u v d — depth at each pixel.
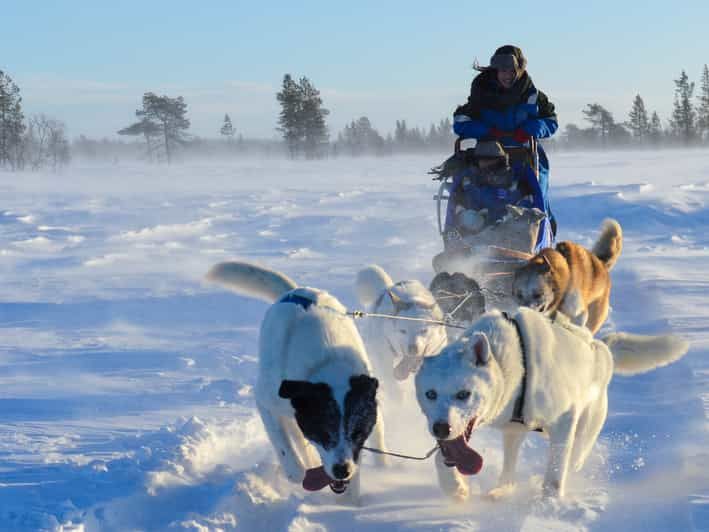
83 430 5.31
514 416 4.23
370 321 6.33
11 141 68.56
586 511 4.03
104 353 7.67
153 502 4.10
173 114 89.81
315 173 50.84
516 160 6.95
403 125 121.88
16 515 3.79
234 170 59.47
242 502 4.15
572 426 4.30
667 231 17.47
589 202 19.78
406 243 15.88
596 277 6.90
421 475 4.87
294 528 3.89
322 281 11.52
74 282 12.26
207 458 4.84
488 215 6.82
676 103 95.00
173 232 19.08
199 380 6.67
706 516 3.84
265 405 4.64
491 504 4.32
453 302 6.00
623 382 6.59
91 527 3.80
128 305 10.24
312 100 82.75
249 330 8.74
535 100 6.99
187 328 8.91
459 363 3.95
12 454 4.76
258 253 15.12
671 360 5.09
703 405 5.68
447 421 3.89
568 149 105.56
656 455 4.86
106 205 27.11
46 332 8.77
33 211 24.55
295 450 4.58
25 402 6.00
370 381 4.25
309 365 4.43
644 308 9.38
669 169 38.06
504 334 4.13
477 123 7.01
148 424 5.44
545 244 6.94
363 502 4.39
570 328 4.52
